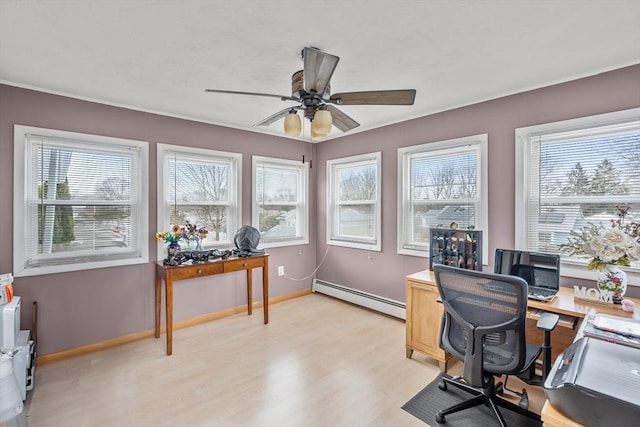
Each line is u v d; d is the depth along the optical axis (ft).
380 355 8.90
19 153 8.11
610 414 2.49
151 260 10.27
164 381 7.61
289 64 7.04
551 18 5.36
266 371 8.05
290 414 6.42
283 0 4.83
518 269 7.59
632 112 6.98
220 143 11.90
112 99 9.23
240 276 12.46
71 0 4.81
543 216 8.37
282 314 12.23
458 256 9.00
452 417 6.35
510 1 4.91
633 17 5.32
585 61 6.93
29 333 7.58
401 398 6.95
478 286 5.54
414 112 10.51
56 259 8.80
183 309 11.02
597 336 3.77
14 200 8.05
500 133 9.03
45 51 6.43
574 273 7.79
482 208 9.41
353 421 6.23
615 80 7.20
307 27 5.60
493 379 6.17
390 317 11.84
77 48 6.31
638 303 6.47
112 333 9.54
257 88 8.43
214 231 11.98
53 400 6.86
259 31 5.73
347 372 8.02
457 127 9.97
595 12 5.19
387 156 12.03
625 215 7.11
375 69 7.29
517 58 6.80
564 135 8.00
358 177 13.42
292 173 14.46
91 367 8.27
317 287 15.03
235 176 12.37
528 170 8.57
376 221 12.48
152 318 10.28
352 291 13.35
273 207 13.70
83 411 6.49
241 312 12.47
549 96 8.15
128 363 8.47
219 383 7.52
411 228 11.47
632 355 3.21
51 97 8.55
